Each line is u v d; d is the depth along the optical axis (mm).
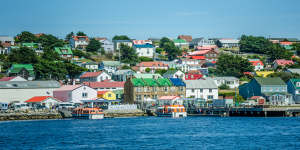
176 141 122062
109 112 197125
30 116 187125
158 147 113688
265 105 181250
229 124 156750
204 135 131875
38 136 134000
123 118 191750
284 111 178375
